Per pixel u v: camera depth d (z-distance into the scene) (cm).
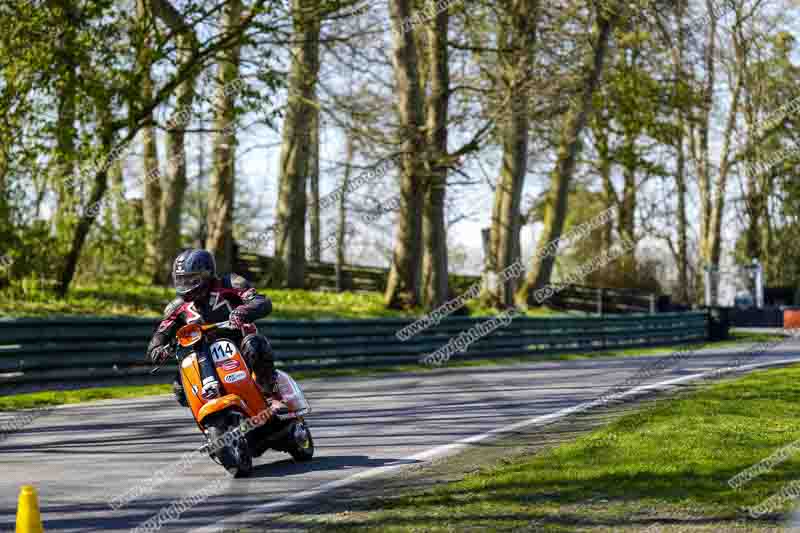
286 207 8525
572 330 6606
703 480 1892
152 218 8544
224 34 5350
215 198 7594
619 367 5178
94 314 5409
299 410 2155
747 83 11100
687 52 7438
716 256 12144
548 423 2889
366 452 2405
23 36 4909
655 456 2139
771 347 7025
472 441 2559
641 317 7362
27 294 5441
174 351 2097
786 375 4144
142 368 4103
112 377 3975
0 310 4966
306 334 4766
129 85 5178
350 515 1678
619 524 1577
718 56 7912
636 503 1717
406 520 1611
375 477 2064
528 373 4766
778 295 14300
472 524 1576
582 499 1750
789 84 11369
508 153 8281
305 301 7362
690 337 8181
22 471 2177
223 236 7575
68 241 5578
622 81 7625
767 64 11312
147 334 4112
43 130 5116
